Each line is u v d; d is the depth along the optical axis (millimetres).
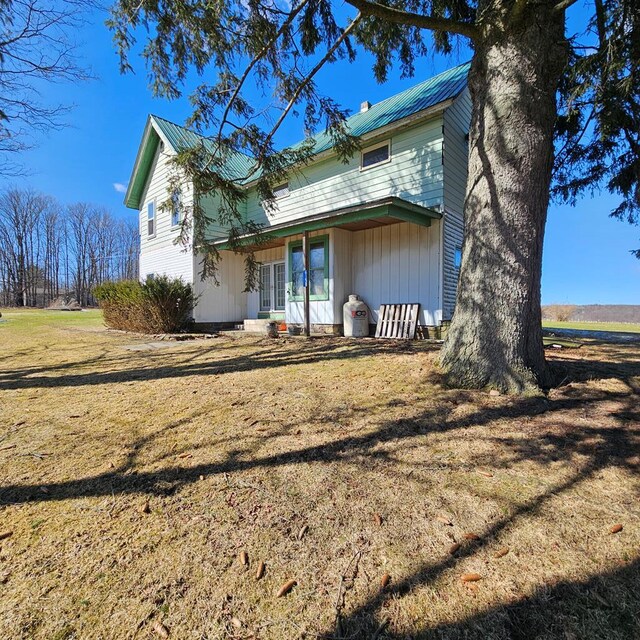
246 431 2906
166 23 4504
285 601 1360
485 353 3713
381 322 8578
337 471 2285
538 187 3688
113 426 3047
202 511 1899
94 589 1399
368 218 7289
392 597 1375
